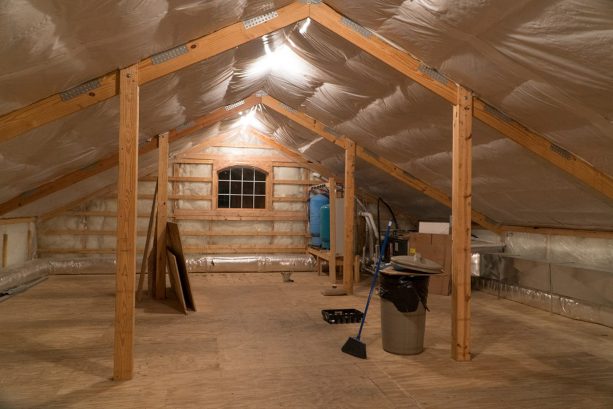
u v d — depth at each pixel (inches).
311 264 306.0
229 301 211.5
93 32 88.4
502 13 97.1
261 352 136.8
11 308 192.1
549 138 137.6
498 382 115.1
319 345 144.2
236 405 99.9
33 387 108.7
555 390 110.3
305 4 127.3
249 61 157.6
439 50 122.6
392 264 142.8
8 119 106.4
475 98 136.1
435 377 118.2
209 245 319.0
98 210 300.2
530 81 115.5
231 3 106.7
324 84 175.9
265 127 292.4
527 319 181.8
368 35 130.4
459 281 132.3
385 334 138.3
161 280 217.0
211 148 317.7
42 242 293.1
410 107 159.9
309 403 101.4
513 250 242.5
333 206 261.4
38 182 189.2
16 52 81.7
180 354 134.3
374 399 104.0
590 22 87.1
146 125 184.2
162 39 108.9
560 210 187.8
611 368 126.0
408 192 280.1
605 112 113.0
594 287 175.3
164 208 219.5
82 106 112.3
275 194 328.5
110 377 115.4
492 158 170.1
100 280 263.7
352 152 229.3
